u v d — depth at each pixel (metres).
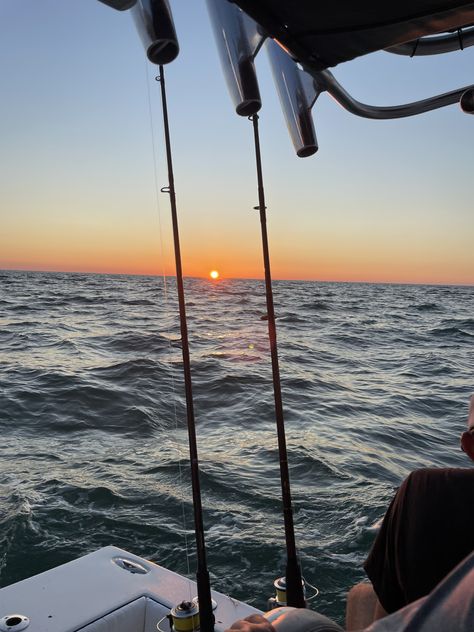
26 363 14.02
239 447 7.57
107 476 6.36
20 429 8.43
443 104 2.25
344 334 23.16
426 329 25.95
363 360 16.61
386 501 5.70
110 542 4.85
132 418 9.06
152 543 4.86
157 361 14.12
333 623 0.74
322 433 8.47
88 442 7.80
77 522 5.17
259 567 4.50
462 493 1.07
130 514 5.36
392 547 1.13
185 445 7.68
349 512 5.43
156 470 6.58
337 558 4.59
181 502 5.65
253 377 12.62
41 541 4.82
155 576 2.62
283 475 2.29
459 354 18.52
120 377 12.12
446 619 0.46
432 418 9.78
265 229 2.37
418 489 1.10
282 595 2.26
